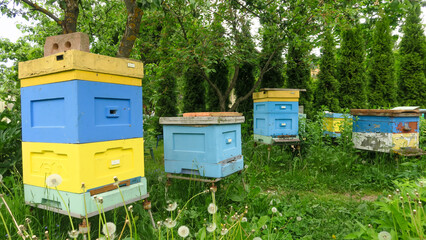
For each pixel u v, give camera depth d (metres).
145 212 2.96
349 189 4.40
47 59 2.37
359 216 3.11
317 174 5.03
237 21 6.82
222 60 6.80
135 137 2.76
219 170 3.26
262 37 7.50
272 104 5.93
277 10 6.16
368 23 5.49
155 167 5.34
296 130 6.11
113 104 2.56
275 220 2.96
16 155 4.11
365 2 5.48
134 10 3.92
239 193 3.53
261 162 5.91
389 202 2.33
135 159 2.75
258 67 8.04
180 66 6.62
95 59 2.35
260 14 6.23
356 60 9.61
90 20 6.49
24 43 8.35
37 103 2.57
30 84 2.57
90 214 2.28
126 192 2.59
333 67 9.40
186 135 3.48
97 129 2.39
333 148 6.05
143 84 4.99
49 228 2.41
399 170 4.88
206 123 3.27
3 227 2.39
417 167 4.78
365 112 5.59
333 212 3.37
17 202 2.67
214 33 6.34
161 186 3.79
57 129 2.38
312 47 6.97
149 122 5.15
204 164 3.35
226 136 3.51
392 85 9.93
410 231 2.12
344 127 6.13
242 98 7.53
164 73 6.73
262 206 3.32
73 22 3.78
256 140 6.55
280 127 6.01
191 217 2.86
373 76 10.24
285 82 9.52
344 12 5.62
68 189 2.32
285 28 6.40
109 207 2.43
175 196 3.45
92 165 2.35
